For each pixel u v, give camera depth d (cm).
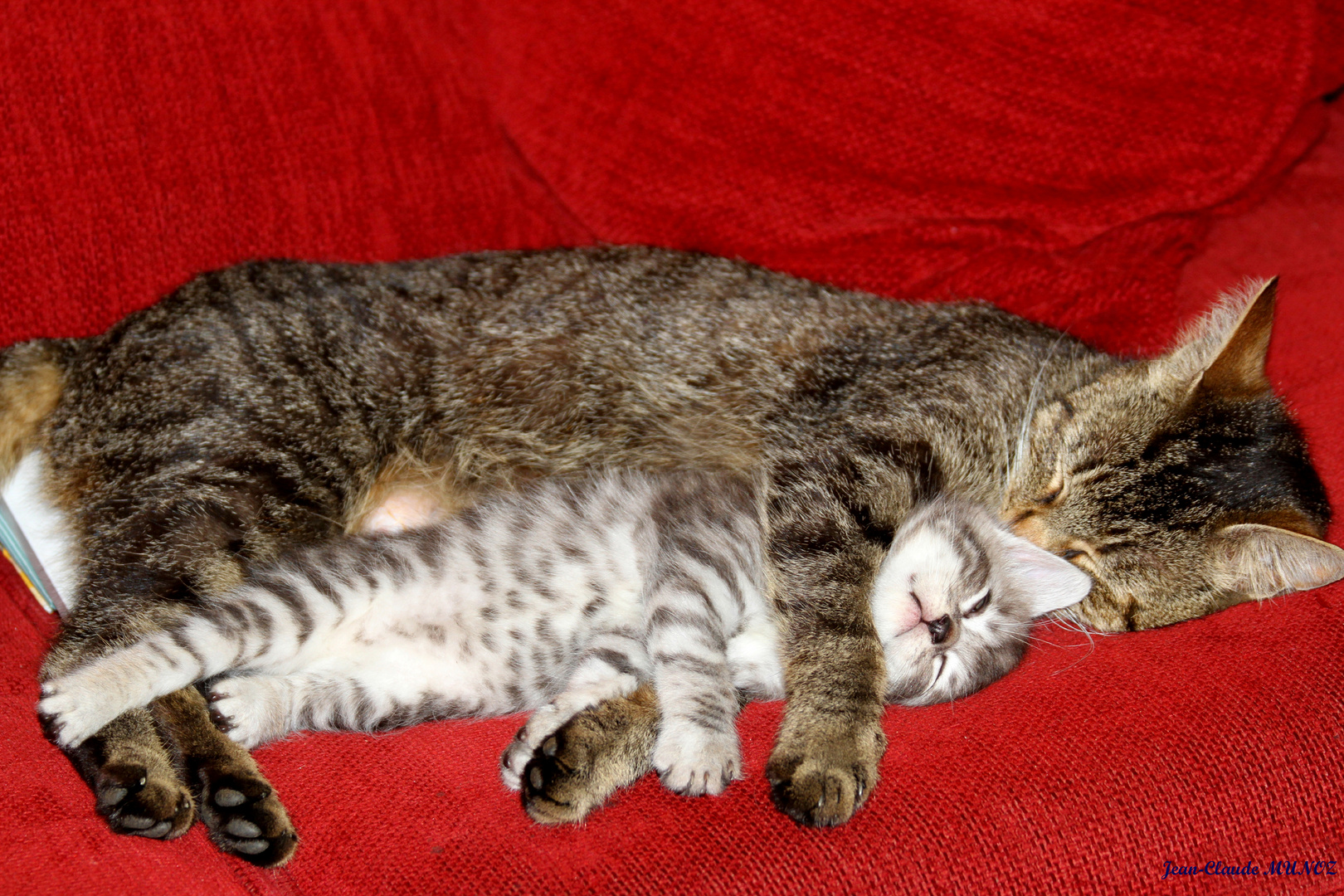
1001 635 83
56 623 80
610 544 83
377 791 72
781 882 67
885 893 67
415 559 81
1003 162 86
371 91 88
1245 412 81
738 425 86
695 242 89
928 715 77
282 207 87
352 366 84
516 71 89
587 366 87
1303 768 69
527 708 82
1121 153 86
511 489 86
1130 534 81
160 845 71
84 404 82
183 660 76
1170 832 68
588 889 67
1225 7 85
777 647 78
